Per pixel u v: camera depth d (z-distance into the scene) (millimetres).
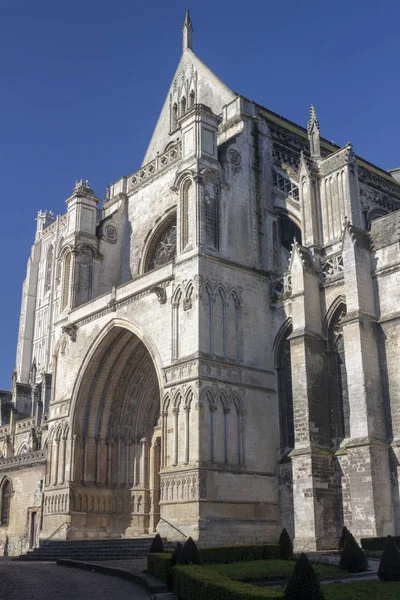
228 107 56156
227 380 44969
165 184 59125
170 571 25984
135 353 54719
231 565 31656
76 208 60844
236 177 51406
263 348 48312
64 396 56219
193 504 41125
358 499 38531
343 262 43688
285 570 29219
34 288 156375
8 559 49344
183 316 46031
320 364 44219
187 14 68375
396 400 40188
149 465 53969
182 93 65688
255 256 50625
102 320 54031
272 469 45875
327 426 43219
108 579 31297
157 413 54844
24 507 67688
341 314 44938
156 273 49438
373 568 29422
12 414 87188
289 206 52562
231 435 44125
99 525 52875
